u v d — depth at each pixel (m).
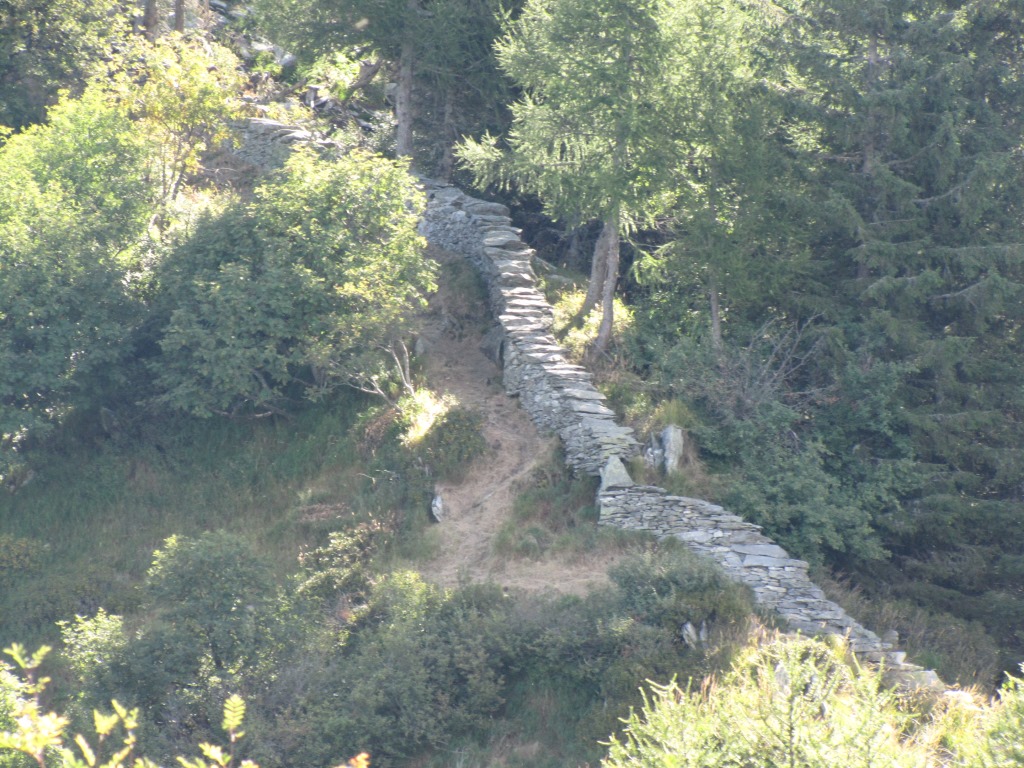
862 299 22.77
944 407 22.31
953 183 23.59
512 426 22.73
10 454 23.45
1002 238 23.69
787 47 23.55
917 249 22.59
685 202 23.67
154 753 13.91
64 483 24.03
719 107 22.98
